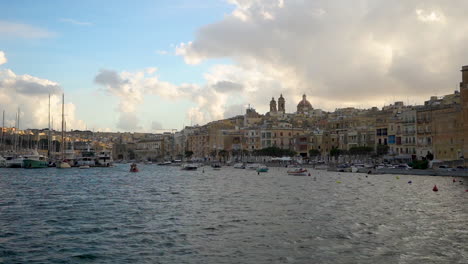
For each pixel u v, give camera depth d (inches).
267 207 2539.4
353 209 2436.0
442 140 6176.2
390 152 7263.8
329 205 2610.7
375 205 2596.0
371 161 7465.6
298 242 1631.4
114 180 5152.6
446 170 5093.5
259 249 1536.7
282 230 1844.2
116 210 2450.8
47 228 1908.2
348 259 1416.1
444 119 6146.7
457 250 1514.5
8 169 7691.9
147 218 2165.4
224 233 1792.6
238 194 3334.2
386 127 7495.1
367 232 1795.0
